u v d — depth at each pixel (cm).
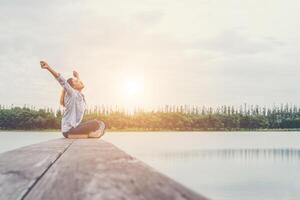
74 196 165
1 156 353
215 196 1952
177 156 4188
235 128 14838
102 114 13150
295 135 13100
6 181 209
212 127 14662
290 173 3023
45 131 10931
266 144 7262
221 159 4141
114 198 151
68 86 1059
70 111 1073
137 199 145
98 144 578
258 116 14912
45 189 186
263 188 2242
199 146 6122
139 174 209
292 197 1933
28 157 342
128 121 13638
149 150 4791
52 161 305
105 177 204
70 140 742
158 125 13950
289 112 15125
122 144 5828
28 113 10981
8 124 10938
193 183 2392
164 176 201
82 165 266
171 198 141
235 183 2417
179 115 14212
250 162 3931
